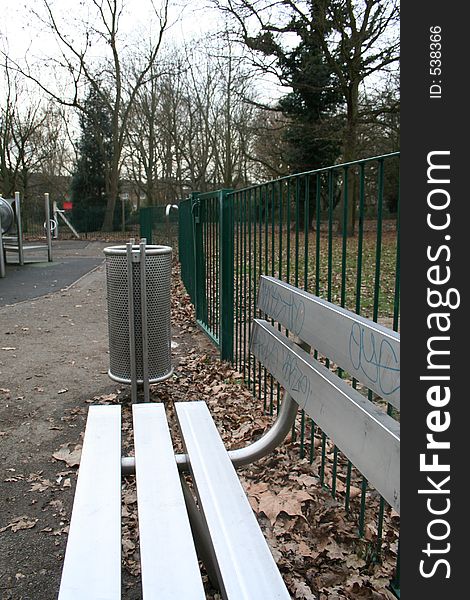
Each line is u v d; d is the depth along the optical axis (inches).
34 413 143.2
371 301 291.0
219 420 135.0
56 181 1437.0
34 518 94.7
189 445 69.6
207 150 1175.0
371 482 50.2
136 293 137.8
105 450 67.6
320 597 73.4
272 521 90.4
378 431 49.4
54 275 481.1
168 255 142.5
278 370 82.0
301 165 866.1
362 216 79.7
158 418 80.0
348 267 402.0
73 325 259.0
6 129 1193.4
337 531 86.8
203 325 233.0
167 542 48.4
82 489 58.2
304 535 87.1
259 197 138.0
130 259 135.2
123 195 1267.2
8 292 373.1
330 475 107.0
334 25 624.7
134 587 76.6
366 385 53.6
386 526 88.4
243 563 46.4
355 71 644.7
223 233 177.9
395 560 80.1
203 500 56.5
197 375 170.6
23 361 193.8
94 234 1222.3
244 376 164.7
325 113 821.2
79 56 1027.9
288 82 721.6
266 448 80.8
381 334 50.8
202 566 78.7
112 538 49.0
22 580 79.1
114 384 166.2
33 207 1246.3
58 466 113.7
